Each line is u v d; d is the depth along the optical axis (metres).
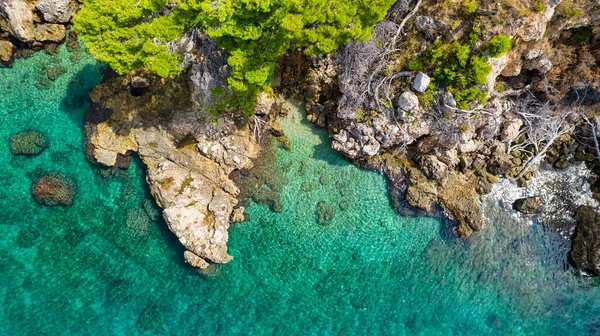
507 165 25.39
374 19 19.11
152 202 25.84
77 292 25.70
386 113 24.11
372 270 26.62
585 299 26.55
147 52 19.64
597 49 21.47
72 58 25.78
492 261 26.48
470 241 26.36
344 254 26.53
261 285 26.20
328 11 18.41
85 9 19.03
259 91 22.78
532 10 18.98
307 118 26.06
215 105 24.22
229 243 26.20
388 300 26.59
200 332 25.92
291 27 18.22
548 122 24.75
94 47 19.55
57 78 25.75
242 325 26.00
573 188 26.39
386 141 25.17
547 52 21.31
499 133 25.19
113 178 25.98
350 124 25.05
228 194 25.95
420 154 25.78
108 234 25.98
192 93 24.72
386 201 26.62
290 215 26.31
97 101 25.27
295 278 26.30
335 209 26.50
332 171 26.53
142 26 19.06
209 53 22.58
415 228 26.56
